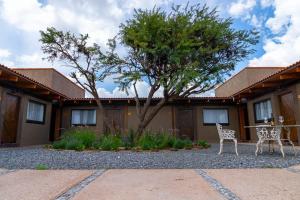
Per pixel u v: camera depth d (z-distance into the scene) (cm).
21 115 1030
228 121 1446
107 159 539
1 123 892
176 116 1446
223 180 313
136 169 416
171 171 390
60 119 1428
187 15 975
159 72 1011
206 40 977
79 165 459
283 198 228
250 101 1277
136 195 245
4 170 403
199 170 399
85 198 235
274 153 654
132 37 941
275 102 1034
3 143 913
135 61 1039
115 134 952
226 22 999
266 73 1441
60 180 318
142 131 976
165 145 828
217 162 489
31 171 391
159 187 278
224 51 1025
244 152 699
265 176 338
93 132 930
